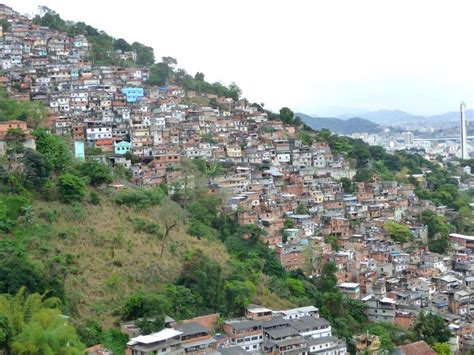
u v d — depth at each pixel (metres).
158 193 150.38
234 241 145.88
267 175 196.00
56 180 136.38
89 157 168.88
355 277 154.25
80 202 134.25
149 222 136.50
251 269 135.62
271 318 117.62
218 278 123.12
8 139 141.00
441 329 131.75
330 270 147.25
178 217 145.50
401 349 120.38
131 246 126.56
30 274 102.50
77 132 194.62
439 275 163.00
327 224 177.00
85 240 123.88
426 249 182.00
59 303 101.75
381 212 196.62
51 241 119.88
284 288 134.38
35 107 197.62
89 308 108.06
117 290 114.19
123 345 102.31
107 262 120.06
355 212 190.75
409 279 154.75
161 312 108.56
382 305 139.50
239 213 159.25
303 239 160.12
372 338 123.69
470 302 149.12
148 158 184.00
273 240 154.62
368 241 172.50
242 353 102.38
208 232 145.62
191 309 114.62
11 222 120.00
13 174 130.50
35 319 83.56
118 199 140.25
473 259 174.12
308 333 115.94
